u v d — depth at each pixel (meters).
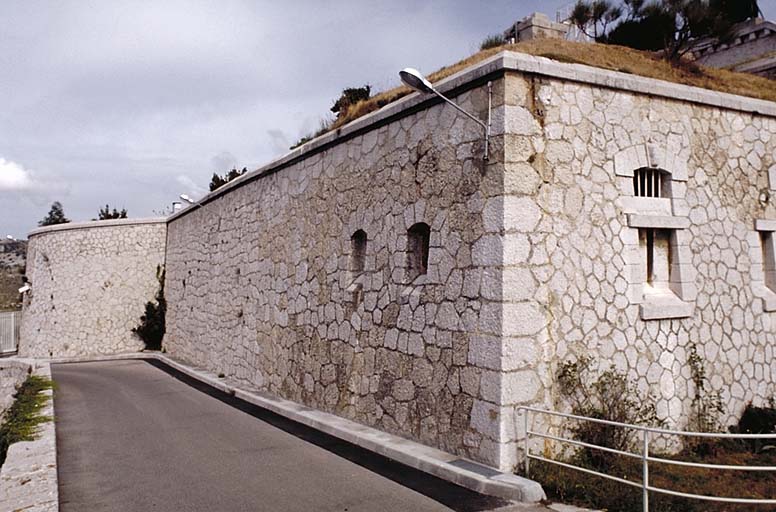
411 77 7.63
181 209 25.28
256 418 12.15
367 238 10.62
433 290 8.71
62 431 11.47
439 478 7.57
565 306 7.88
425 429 8.73
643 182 8.98
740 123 9.92
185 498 7.16
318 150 12.60
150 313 28.58
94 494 7.41
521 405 7.43
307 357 12.63
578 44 12.56
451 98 8.62
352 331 10.91
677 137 9.16
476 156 8.06
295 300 13.38
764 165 10.10
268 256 15.12
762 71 18.44
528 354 7.54
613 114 8.57
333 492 7.23
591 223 8.20
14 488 7.49
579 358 7.91
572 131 8.19
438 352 8.52
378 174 10.37
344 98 18.75
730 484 7.02
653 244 8.99
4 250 76.94
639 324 8.45
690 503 6.04
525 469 7.20
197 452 9.43
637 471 7.32
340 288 11.45
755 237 9.82
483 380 7.63
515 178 7.65
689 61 13.36
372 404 10.15
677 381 8.71
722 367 9.17
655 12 17.03
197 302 22.30
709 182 9.42
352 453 9.03
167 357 25.33
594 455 7.54
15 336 36.06
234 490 7.43
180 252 25.72
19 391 18.61
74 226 29.45
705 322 9.09
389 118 10.01
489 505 6.52
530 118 7.86
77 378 20.61
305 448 9.48
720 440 8.78
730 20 18.52
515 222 7.60
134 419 12.54
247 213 16.94
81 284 29.12
